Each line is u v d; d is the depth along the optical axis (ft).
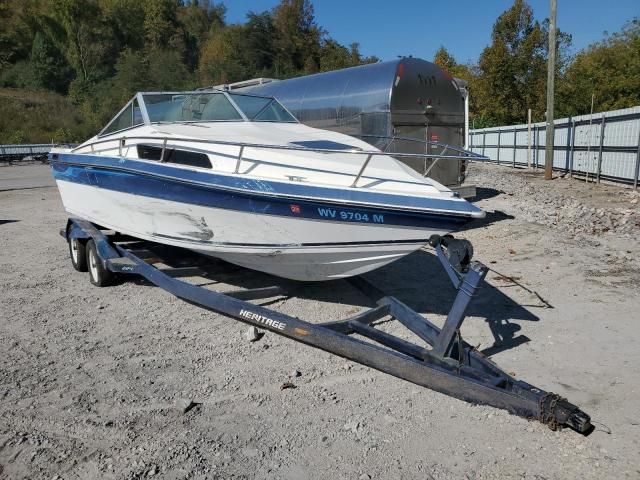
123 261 18.83
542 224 29.40
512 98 110.22
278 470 9.41
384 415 11.09
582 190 44.83
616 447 9.78
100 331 15.94
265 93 40.60
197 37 311.27
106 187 19.29
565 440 10.04
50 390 12.39
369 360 12.19
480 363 11.73
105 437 10.46
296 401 11.70
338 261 14.96
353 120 32.07
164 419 11.07
